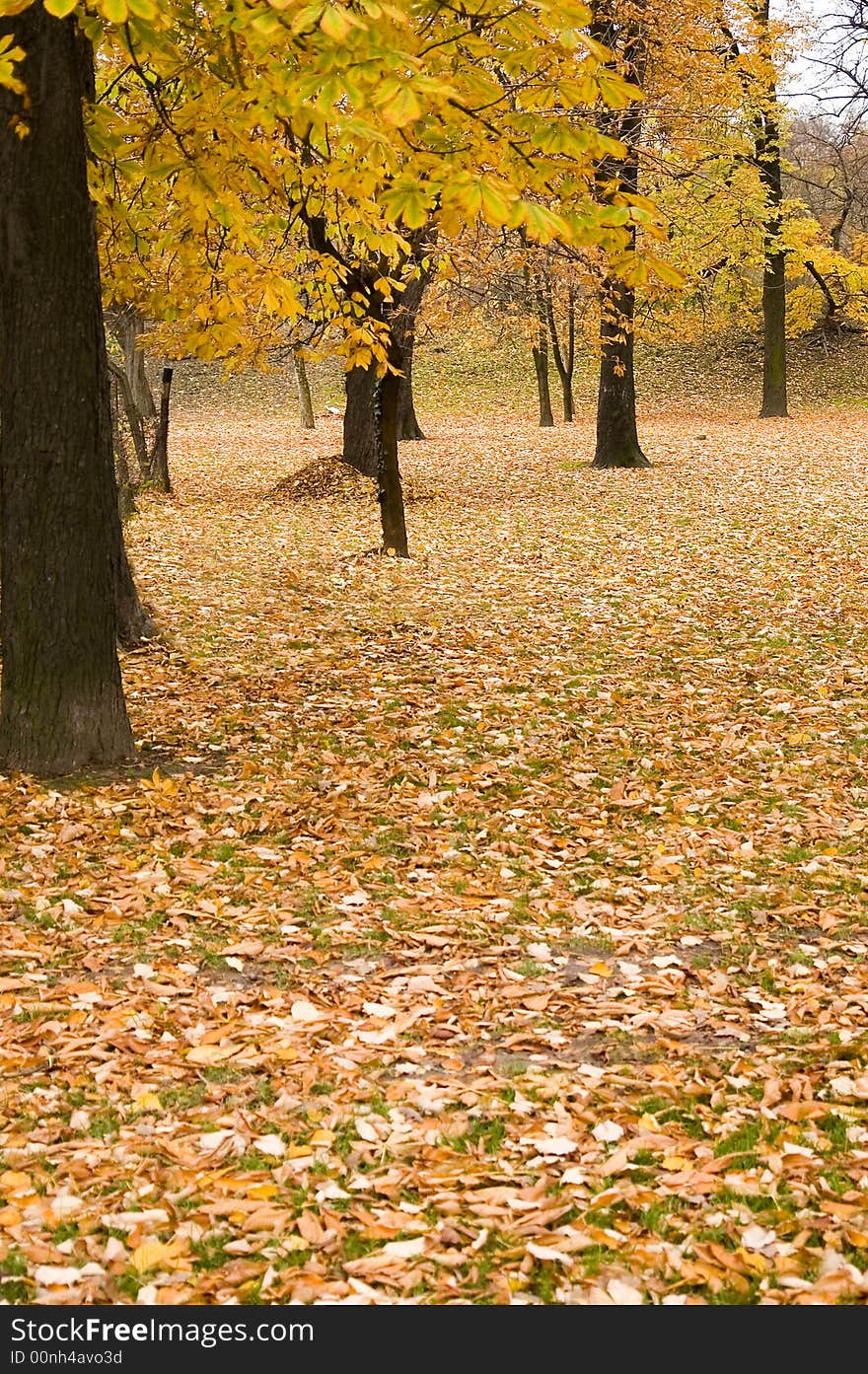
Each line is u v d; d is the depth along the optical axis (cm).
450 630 1237
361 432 2367
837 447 2577
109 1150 396
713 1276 330
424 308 1609
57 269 767
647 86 1688
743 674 1075
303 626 1250
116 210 820
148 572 1528
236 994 514
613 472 2386
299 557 1658
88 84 775
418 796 779
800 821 741
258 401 4284
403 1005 509
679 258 2805
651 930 594
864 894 632
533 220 408
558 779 816
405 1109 423
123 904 608
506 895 638
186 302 866
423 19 490
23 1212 360
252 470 2683
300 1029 483
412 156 501
